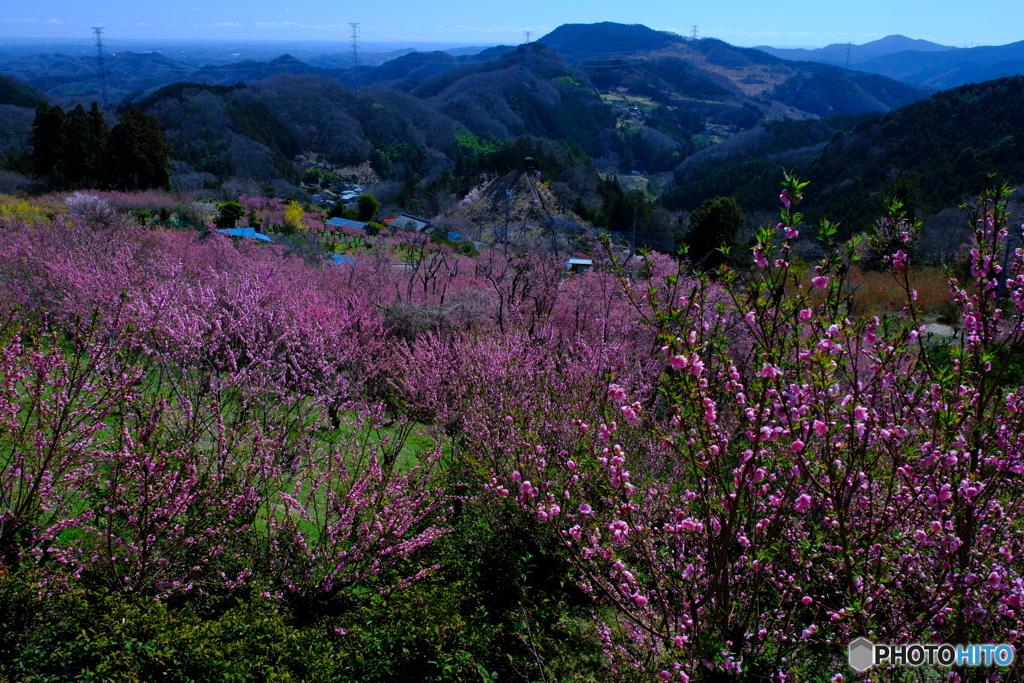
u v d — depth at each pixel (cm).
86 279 932
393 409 973
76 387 500
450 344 1007
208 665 411
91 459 534
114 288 905
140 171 5084
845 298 310
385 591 543
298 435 716
